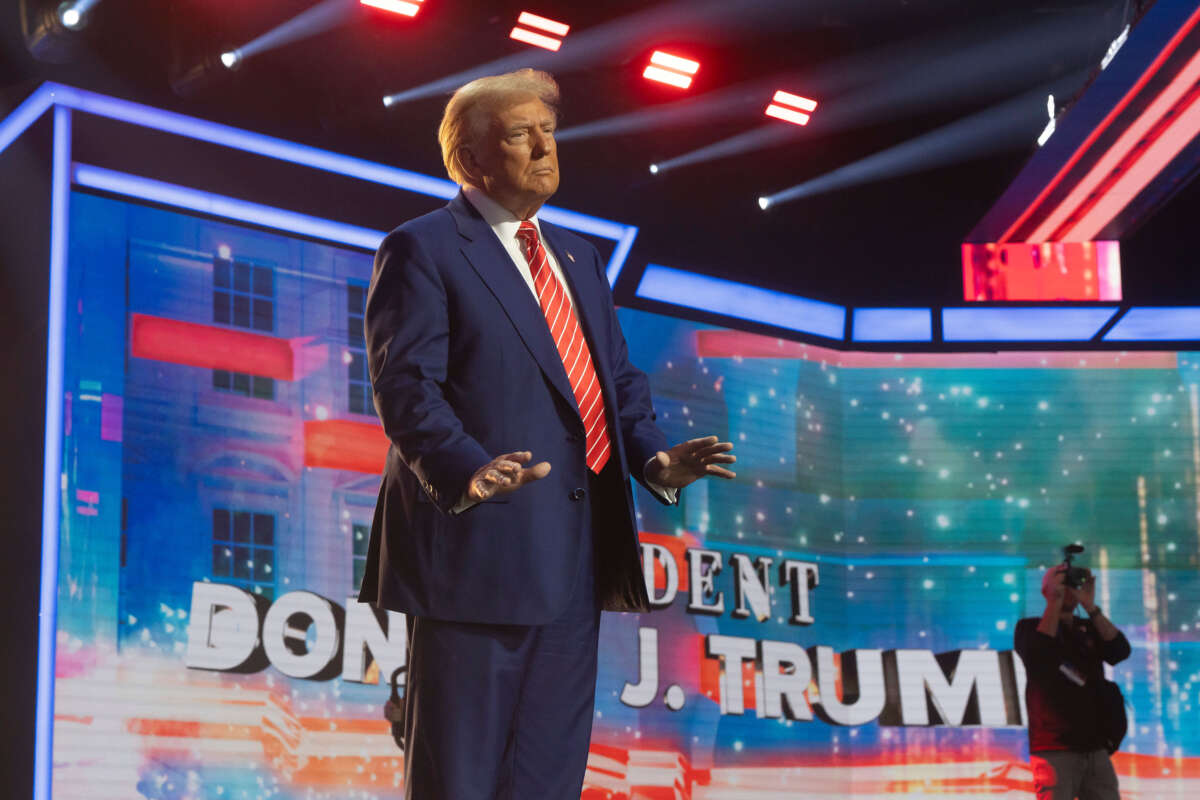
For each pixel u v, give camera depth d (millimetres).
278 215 5660
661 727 6191
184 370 5266
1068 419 7227
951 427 7211
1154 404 7281
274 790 5066
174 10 5812
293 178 5695
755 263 7344
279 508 5371
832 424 7160
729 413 6848
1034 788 5973
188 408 5238
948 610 6945
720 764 6312
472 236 1872
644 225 6727
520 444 1787
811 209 7527
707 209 7320
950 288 7484
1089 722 5848
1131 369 7320
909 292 7492
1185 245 7480
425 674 1765
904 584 6973
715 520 6629
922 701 6789
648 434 1940
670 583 6406
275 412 5461
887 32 7484
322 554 5430
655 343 6727
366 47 6234
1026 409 7242
